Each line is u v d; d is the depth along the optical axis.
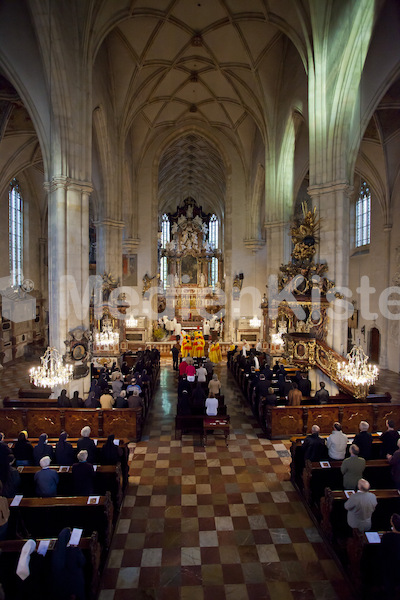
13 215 25.55
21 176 26.28
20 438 8.05
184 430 11.88
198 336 23.59
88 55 14.59
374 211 23.45
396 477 6.98
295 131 20.69
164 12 17.95
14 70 13.52
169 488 8.50
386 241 22.05
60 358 14.15
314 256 15.43
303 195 30.48
